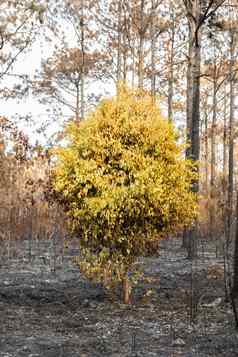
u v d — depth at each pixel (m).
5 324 9.02
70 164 10.44
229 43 26.05
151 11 22.84
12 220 20.77
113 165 10.34
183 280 13.78
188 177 11.09
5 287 12.68
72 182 10.48
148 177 9.98
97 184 10.08
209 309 10.13
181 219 10.71
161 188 10.09
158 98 11.00
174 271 15.34
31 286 12.79
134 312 10.04
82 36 28.66
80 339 8.07
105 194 9.97
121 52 27.47
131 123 10.36
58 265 16.67
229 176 26.92
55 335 8.30
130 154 10.13
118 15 26.19
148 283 13.30
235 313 8.55
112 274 10.79
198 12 17.81
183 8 24.41
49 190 15.58
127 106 10.66
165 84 28.91
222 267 15.53
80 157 10.59
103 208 10.05
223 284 12.89
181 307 10.44
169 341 7.98
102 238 10.54
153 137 10.38
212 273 14.38
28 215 22.00
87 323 9.16
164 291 12.25
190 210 10.67
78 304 10.84
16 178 20.62
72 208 10.59
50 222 21.50
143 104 10.74
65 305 10.77
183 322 9.16
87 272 10.74
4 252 19.00
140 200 10.02
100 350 7.48
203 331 8.54
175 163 10.60
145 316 9.68
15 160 20.67
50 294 11.84
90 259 10.67
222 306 10.32
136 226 10.34
